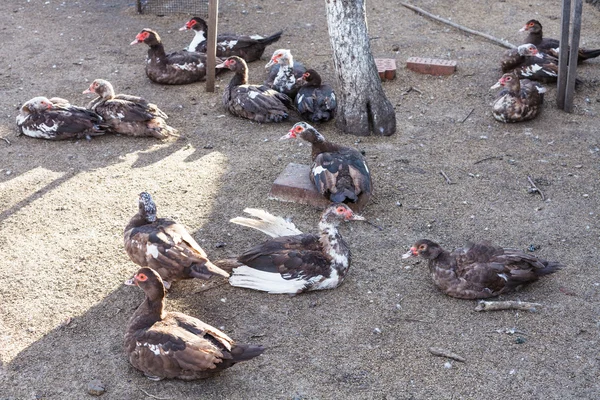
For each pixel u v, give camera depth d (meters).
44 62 6.32
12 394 4.05
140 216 4.49
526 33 6.71
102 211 4.88
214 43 5.86
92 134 5.45
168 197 4.97
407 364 4.16
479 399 4.04
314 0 7.36
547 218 4.84
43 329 4.29
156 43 5.96
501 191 5.03
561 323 4.30
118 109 5.44
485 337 4.25
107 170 5.18
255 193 5.02
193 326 4.10
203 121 5.66
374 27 6.87
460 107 5.80
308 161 5.27
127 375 4.12
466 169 5.20
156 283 4.10
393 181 5.11
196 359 4.01
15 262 4.58
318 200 4.91
